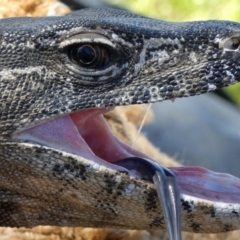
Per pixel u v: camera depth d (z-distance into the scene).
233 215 0.62
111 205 0.62
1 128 0.62
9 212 0.64
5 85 0.62
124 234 0.71
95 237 0.70
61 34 0.62
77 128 0.63
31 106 0.62
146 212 0.62
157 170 0.62
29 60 0.62
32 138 0.62
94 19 0.62
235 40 0.62
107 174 0.62
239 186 0.62
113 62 0.62
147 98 0.62
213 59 0.62
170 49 0.62
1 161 0.62
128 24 0.62
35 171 0.62
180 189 0.62
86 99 0.62
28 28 0.62
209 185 0.62
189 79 0.62
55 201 0.63
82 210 0.63
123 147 0.64
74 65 0.62
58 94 0.62
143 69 0.62
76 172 0.62
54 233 0.70
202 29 0.62
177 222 0.61
